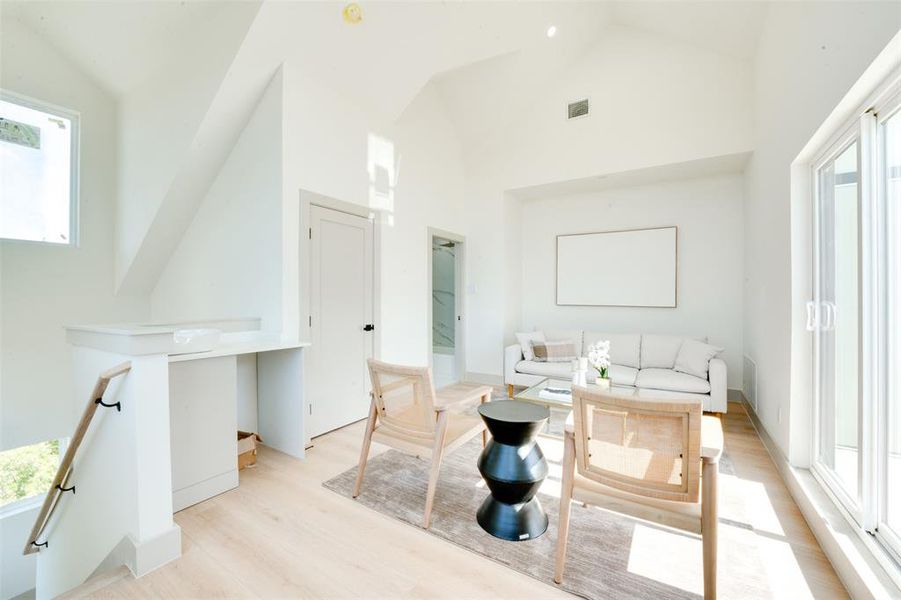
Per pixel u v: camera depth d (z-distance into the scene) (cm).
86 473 212
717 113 382
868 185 166
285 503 223
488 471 189
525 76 440
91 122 371
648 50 413
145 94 349
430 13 315
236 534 194
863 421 164
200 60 298
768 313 296
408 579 162
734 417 380
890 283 157
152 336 171
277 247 301
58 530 246
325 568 169
